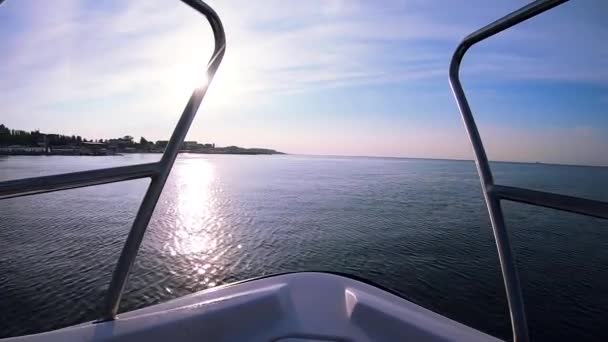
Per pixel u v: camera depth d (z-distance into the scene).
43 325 16.19
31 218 37.38
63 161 84.69
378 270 26.09
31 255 25.39
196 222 40.19
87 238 29.97
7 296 18.91
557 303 20.25
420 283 23.58
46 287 20.22
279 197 60.69
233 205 52.06
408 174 131.38
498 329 17.36
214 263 26.88
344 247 31.95
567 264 26.62
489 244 32.72
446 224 40.88
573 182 83.25
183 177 97.06
